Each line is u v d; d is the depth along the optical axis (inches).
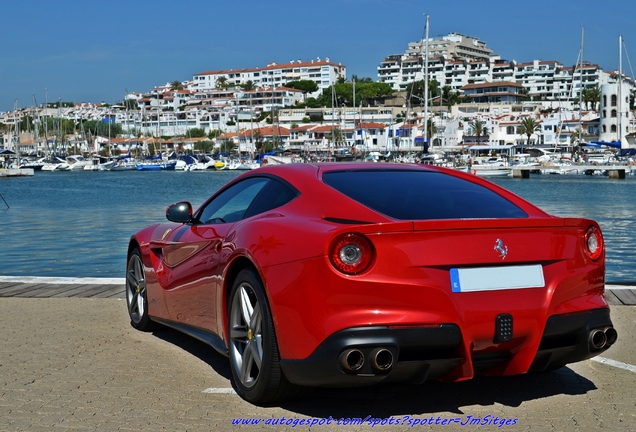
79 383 168.1
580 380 170.1
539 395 158.6
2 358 190.7
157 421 142.0
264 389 145.3
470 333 135.5
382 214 145.4
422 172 172.9
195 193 1946.4
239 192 180.7
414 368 135.7
